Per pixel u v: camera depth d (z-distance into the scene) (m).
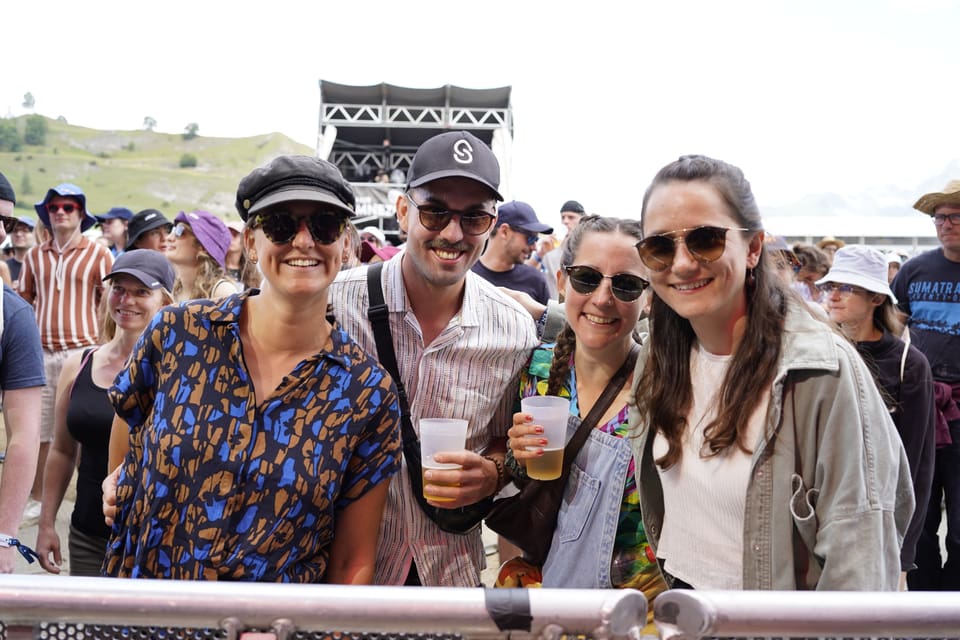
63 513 4.99
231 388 1.66
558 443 1.95
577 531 1.98
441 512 2.18
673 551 1.77
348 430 1.69
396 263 2.32
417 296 2.27
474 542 2.36
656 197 1.68
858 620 0.93
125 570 1.65
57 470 3.00
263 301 1.73
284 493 1.61
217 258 4.04
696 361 1.78
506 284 5.91
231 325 1.70
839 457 1.48
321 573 1.72
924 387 3.21
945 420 3.83
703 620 0.92
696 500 1.71
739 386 1.61
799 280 5.19
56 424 3.00
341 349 1.76
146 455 1.65
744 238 1.64
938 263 4.41
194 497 1.60
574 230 2.11
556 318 2.54
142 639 1.01
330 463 1.66
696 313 1.64
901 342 3.30
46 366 5.40
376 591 0.96
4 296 2.51
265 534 1.59
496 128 14.84
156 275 2.95
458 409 2.29
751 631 0.94
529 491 2.08
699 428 1.73
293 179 1.64
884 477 1.47
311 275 1.65
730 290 1.63
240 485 1.60
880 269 3.38
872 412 1.50
